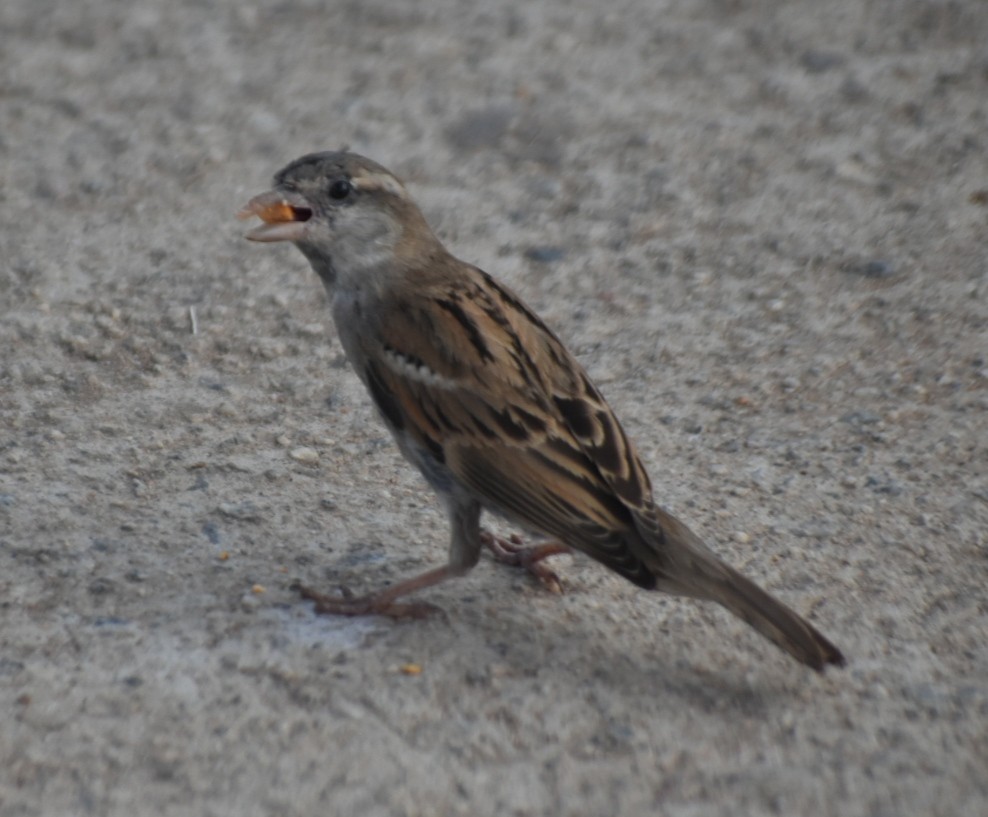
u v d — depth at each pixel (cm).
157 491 1080
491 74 1767
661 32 1877
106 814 779
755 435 1187
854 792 805
